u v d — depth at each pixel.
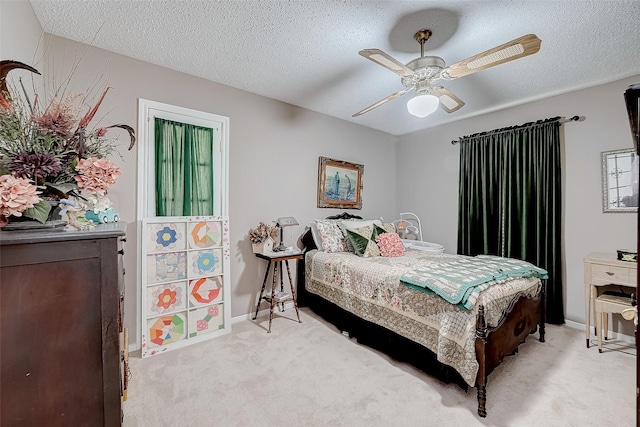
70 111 1.19
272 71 2.66
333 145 3.94
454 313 1.83
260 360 2.27
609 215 2.77
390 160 4.73
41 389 0.85
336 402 1.77
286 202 3.46
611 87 2.77
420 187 4.46
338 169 3.98
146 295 2.43
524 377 2.04
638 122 0.79
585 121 2.92
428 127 4.36
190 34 2.10
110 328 0.96
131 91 2.42
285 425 1.59
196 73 2.71
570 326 2.97
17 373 0.82
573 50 2.25
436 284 1.95
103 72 2.30
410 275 2.16
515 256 3.31
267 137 3.28
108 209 1.33
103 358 0.95
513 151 3.37
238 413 1.67
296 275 3.55
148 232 2.46
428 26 1.97
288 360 2.27
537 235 3.14
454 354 1.79
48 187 1.06
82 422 0.91
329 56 2.40
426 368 2.05
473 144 3.76
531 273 2.39
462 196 3.86
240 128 3.06
